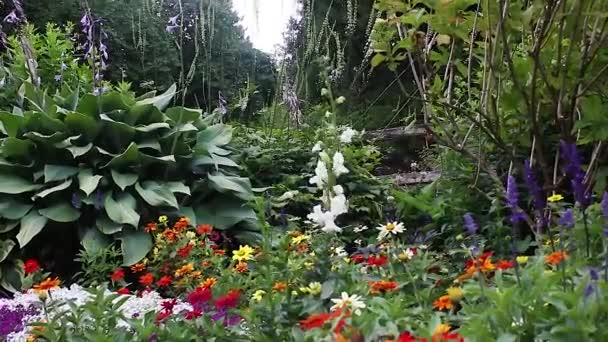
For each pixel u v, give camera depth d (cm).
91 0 729
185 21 701
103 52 449
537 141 262
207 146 416
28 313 251
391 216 368
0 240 351
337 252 213
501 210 302
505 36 244
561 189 299
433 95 280
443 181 339
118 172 371
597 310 129
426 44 294
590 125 249
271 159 463
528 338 136
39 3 752
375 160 493
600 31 253
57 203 357
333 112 209
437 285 194
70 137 370
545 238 224
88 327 176
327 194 194
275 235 274
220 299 174
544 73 244
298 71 508
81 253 323
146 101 424
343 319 133
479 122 277
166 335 166
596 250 189
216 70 680
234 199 394
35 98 411
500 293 142
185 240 307
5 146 362
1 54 513
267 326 157
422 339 128
